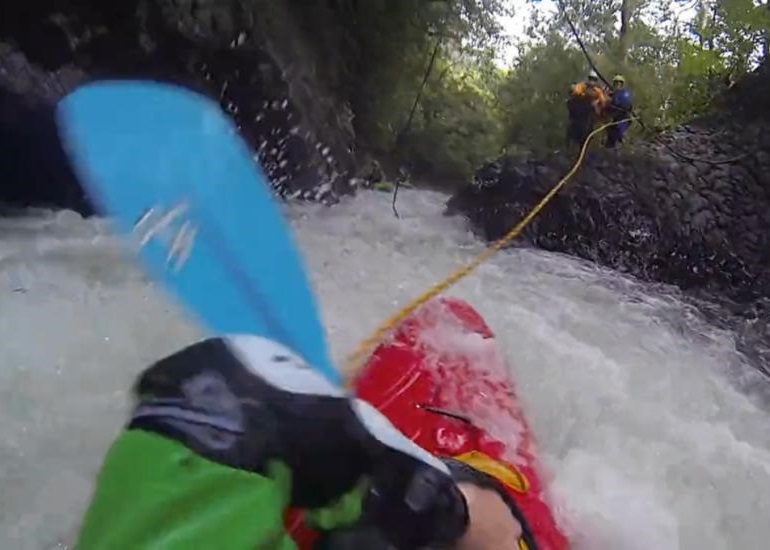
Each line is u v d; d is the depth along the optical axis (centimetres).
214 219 227
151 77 798
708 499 362
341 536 156
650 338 620
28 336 394
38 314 423
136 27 768
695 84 1318
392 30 1293
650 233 1007
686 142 1161
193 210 226
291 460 152
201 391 157
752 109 1226
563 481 338
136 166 234
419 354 348
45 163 691
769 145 1141
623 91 1117
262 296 213
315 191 949
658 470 379
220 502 141
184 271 216
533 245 989
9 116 677
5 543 259
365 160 1259
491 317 559
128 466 147
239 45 859
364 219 931
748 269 1002
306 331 211
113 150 235
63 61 731
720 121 1218
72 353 383
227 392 158
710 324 783
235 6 852
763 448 442
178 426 150
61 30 722
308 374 169
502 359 381
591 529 307
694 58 1327
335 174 1022
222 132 246
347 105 1230
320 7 1127
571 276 838
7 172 687
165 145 237
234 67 872
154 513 139
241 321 206
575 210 1005
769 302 938
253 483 146
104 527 141
